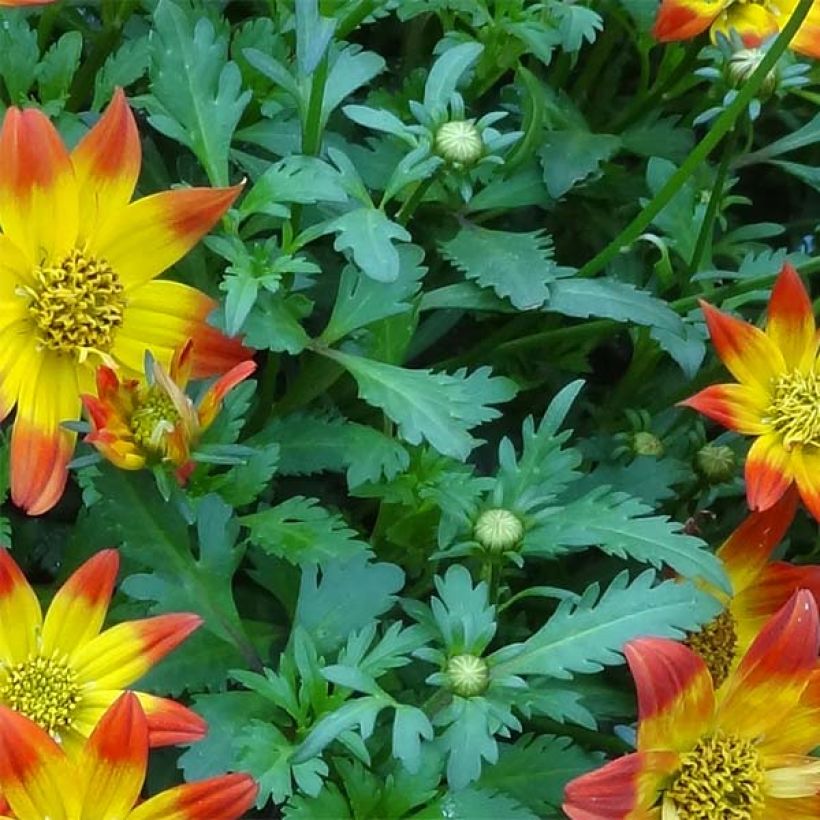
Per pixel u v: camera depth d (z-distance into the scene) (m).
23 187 0.30
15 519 0.33
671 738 0.30
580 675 0.32
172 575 0.31
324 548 0.31
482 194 0.35
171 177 0.35
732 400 0.33
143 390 0.30
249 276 0.31
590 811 0.29
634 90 0.39
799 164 0.38
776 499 0.32
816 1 0.35
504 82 0.37
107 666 0.30
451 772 0.29
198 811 0.29
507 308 0.34
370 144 0.34
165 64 0.32
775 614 0.31
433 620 0.30
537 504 0.31
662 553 0.31
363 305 0.32
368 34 0.38
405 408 0.32
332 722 0.29
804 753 0.31
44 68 0.33
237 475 0.31
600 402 0.37
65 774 0.28
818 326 0.35
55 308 0.31
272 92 0.34
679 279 0.36
